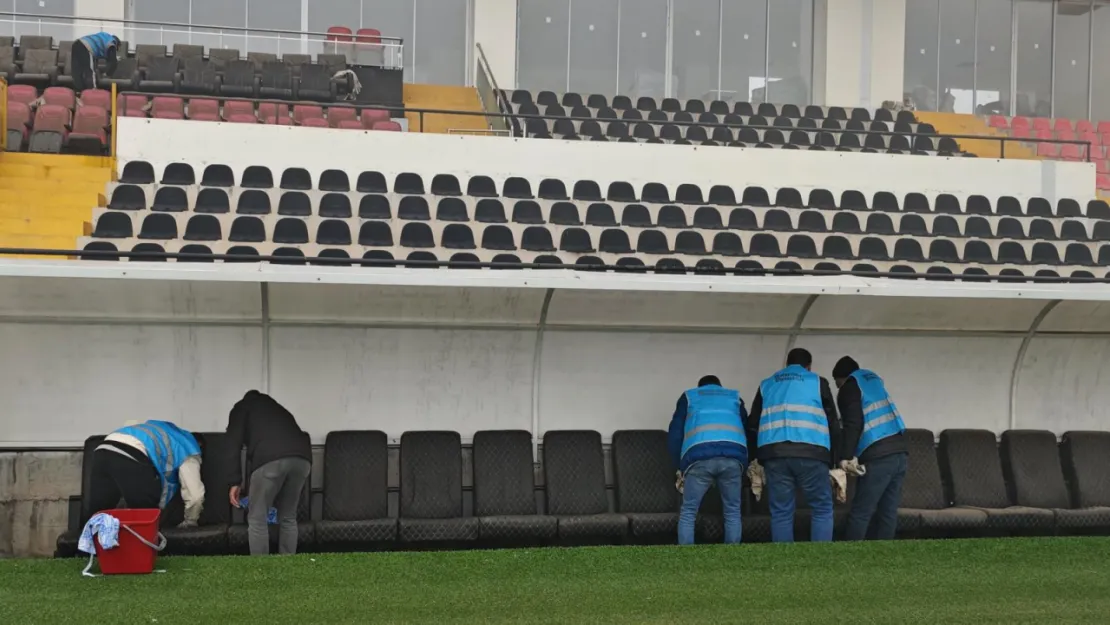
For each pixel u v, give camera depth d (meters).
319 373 9.90
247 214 15.73
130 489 8.12
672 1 29.23
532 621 6.06
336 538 9.16
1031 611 6.42
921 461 10.68
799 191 19.12
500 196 17.50
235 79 22.38
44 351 9.39
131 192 15.76
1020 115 31.11
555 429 10.34
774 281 9.34
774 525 9.16
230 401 9.71
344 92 22.88
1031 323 10.81
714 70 29.47
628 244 15.84
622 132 23.19
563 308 10.04
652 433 10.42
